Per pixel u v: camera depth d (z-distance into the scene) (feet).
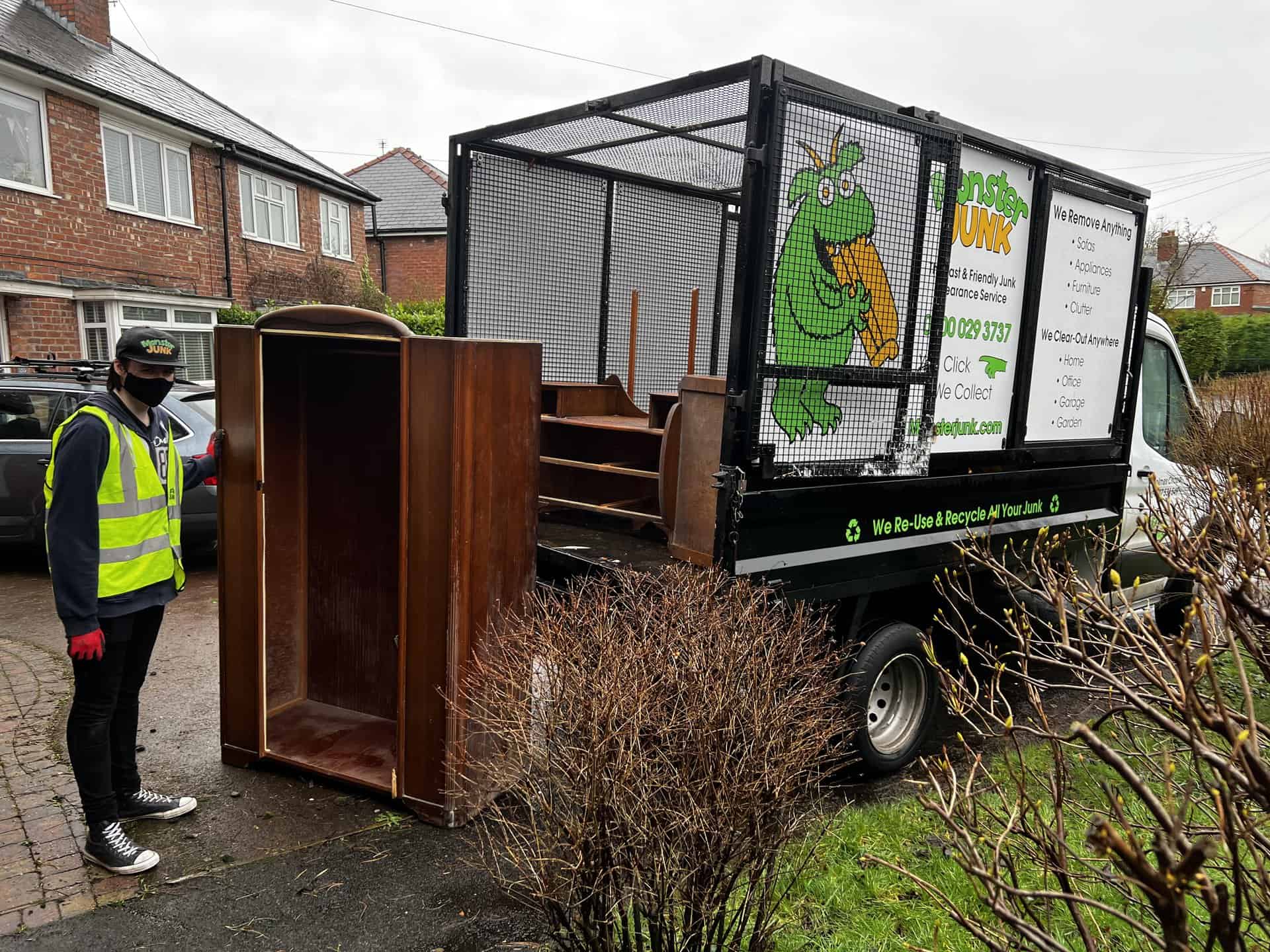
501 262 14.92
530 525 11.47
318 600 13.69
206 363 47.75
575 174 15.93
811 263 9.93
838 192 10.06
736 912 7.86
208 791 11.55
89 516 9.21
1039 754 13.12
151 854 9.81
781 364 9.85
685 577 8.97
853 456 10.82
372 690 13.37
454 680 10.41
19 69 35.70
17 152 36.94
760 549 10.27
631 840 6.60
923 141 10.94
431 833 10.64
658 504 13.60
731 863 7.05
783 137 9.43
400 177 87.51
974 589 14.12
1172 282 114.11
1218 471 16.70
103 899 9.22
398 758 10.96
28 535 22.56
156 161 44.73
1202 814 8.63
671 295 17.98
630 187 16.92
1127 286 15.38
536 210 15.38
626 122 12.29
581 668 7.40
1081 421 14.97
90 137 40.16
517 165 14.99
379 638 13.20
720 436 10.52
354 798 11.46
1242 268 158.71
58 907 9.07
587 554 12.18
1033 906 6.17
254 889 9.45
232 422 11.57
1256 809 6.62
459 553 10.24
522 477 11.22
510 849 8.07
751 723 7.03
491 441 10.54
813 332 10.10
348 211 65.05
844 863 9.84
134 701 10.58
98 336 40.96
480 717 10.41
